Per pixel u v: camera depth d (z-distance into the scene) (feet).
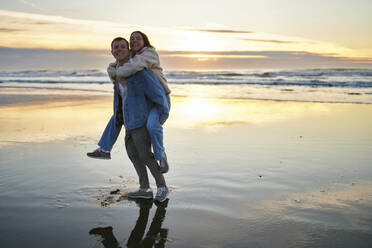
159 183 10.68
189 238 8.08
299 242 7.79
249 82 61.93
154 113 10.27
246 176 12.64
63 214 9.45
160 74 10.30
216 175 12.80
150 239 8.05
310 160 14.71
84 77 83.66
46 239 8.02
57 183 11.93
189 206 10.00
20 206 9.96
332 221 8.82
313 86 53.62
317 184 11.71
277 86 54.60
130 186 11.72
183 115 27.35
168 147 17.19
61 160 14.67
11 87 55.26
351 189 11.18
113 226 8.75
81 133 20.15
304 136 19.49
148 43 10.28
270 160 14.75
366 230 8.29
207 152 16.17
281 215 9.25
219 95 42.78
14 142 17.97
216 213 9.47
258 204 10.03
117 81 10.42
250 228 8.53
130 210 9.77
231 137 19.35
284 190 11.18
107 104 33.47
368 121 24.04
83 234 8.30
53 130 21.03
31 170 13.34
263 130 21.27
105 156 11.10
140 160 10.83
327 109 30.37
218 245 7.73
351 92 44.42
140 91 10.03
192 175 12.82
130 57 10.16
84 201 10.39
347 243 7.71
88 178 12.46
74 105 32.91
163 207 9.95
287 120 24.86
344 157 15.14
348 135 19.66
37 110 29.63
